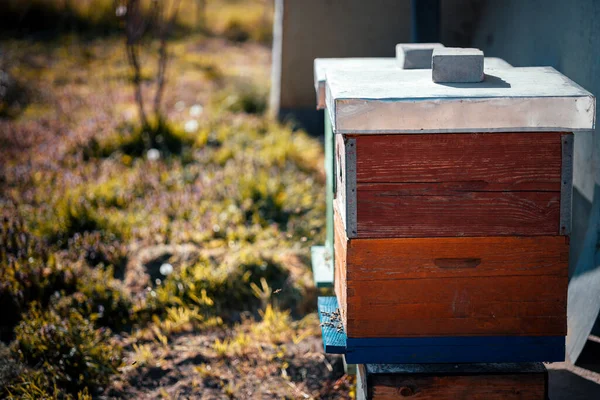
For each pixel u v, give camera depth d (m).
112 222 5.48
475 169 2.51
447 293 2.60
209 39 13.70
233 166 6.62
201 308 4.55
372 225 2.55
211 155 6.93
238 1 17.70
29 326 4.05
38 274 4.62
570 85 2.56
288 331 4.25
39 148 7.23
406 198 2.53
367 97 2.41
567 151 2.49
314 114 7.80
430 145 2.49
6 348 4.00
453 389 2.66
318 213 5.77
